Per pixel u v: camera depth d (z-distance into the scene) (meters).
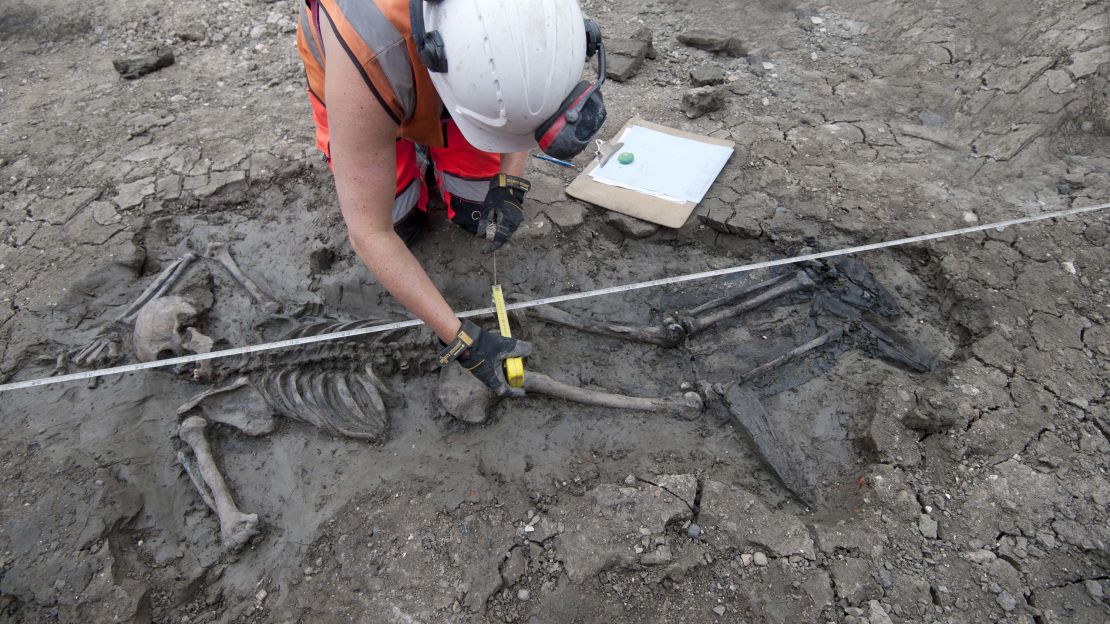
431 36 1.52
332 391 2.31
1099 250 2.62
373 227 1.85
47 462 2.18
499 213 2.31
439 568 1.91
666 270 2.77
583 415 2.31
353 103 1.62
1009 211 2.81
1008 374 2.27
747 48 3.85
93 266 2.75
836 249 2.73
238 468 2.22
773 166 3.07
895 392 2.24
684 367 2.46
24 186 3.15
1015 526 1.93
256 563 2.01
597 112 1.65
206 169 3.15
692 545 1.92
